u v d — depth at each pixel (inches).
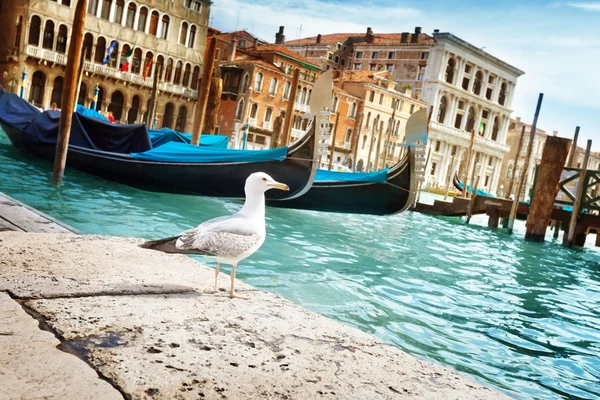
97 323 88.0
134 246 152.4
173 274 128.6
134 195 488.4
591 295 353.4
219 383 73.0
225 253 110.5
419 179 476.4
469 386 86.3
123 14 1502.2
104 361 74.4
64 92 477.1
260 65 1764.3
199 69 1721.2
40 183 454.6
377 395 76.8
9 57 1343.5
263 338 93.2
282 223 466.6
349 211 517.0
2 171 482.9
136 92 1569.9
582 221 668.7
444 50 2415.1
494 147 2800.2
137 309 97.9
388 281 293.7
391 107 2237.9
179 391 69.1
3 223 179.9
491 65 2669.8
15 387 63.3
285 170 459.8
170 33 1619.1
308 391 74.6
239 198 514.9
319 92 430.0
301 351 89.7
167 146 521.3
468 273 366.9
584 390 164.6
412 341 190.1
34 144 575.8
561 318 266.4
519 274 401.1
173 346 83.2
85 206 383.9
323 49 2546.8
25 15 1327.5
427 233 586.6
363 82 2124.8
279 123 895.7
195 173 484.1
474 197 792.3
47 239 146.6
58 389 64.3
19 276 107.2
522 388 159.3
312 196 505.0
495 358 185.3
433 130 2455.7
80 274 114.8
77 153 531.2
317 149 440.1
